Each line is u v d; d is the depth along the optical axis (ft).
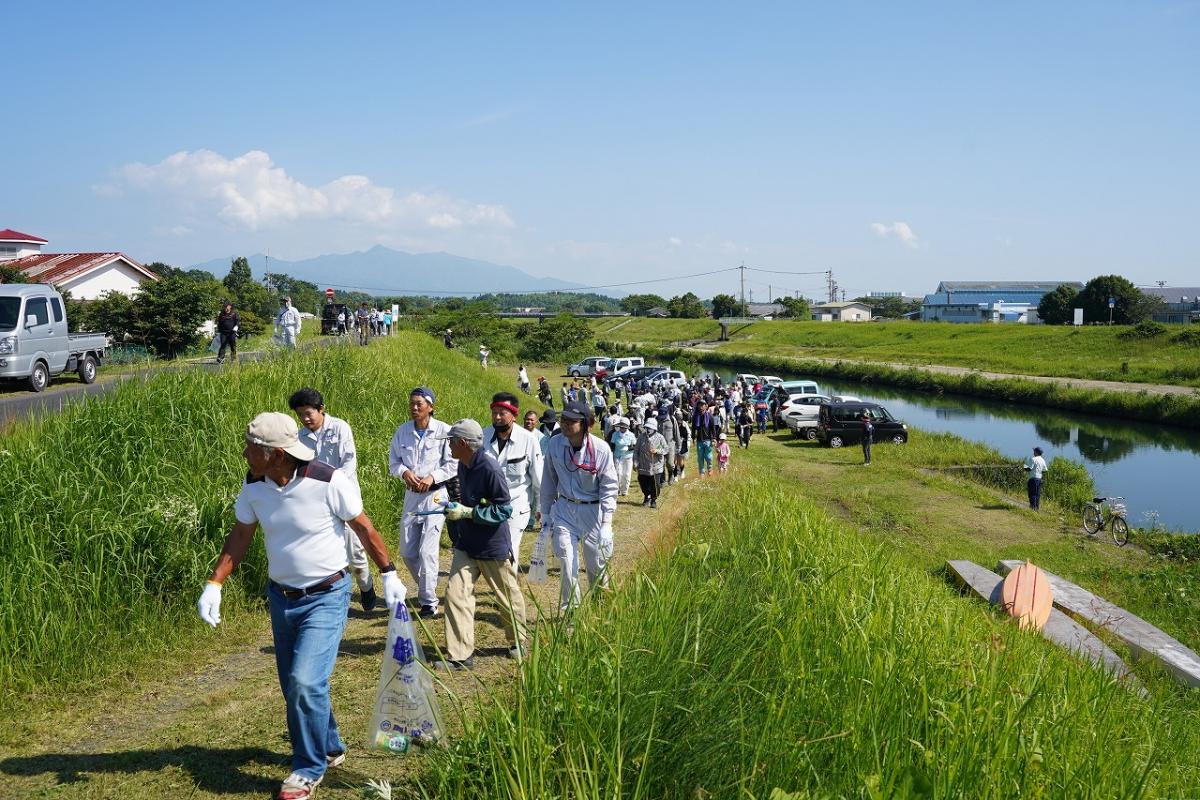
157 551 21.39
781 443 108.27
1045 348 227.61
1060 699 15.93
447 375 79.82
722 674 13.69
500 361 223.51
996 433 124.47
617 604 14.76
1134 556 51.90
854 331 320.29
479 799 11.14
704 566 18.81
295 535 12.68
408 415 40.55
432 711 13.39
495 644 19.71
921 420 140.77
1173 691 25.81
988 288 485.97
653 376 157.89
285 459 12.54
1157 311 333.42
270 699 16.61
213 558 21.67
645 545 28.76
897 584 22.27
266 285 226.79
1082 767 12.40
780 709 12.30
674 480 56.34
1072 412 146.92
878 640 15.35
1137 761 14.06
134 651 18.47
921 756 11.54
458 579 17.99
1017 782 11.30
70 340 57.06
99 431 27.27
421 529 22.00
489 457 17.87
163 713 16.03
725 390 122.01
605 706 11.82
